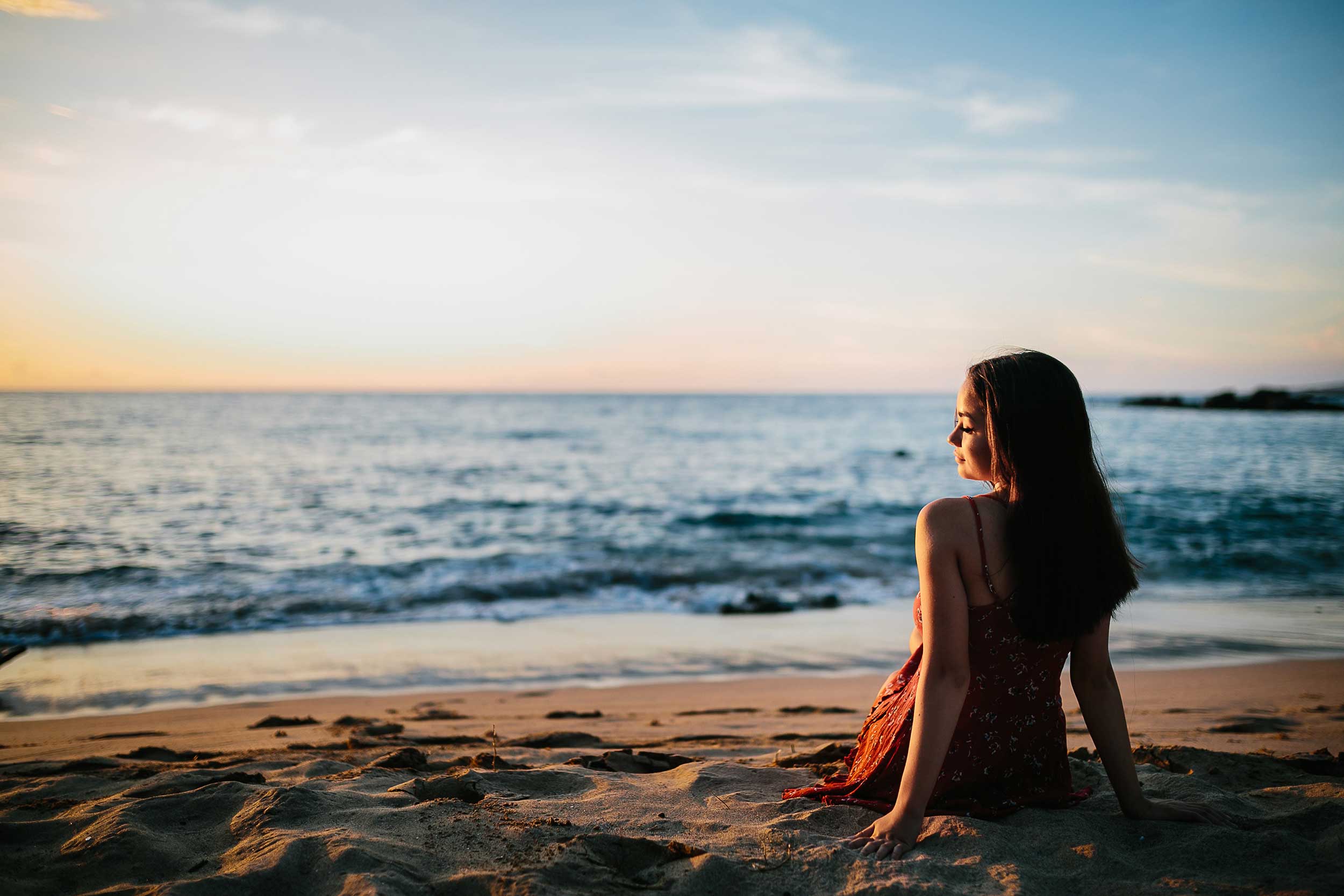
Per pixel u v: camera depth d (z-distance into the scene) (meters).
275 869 1.85
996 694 2.18
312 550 14.48
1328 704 5.86
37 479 23.34
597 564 12.88
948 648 2.07
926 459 37.69
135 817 2.23
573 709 6.03
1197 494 21.55
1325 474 26.77
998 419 2.10
